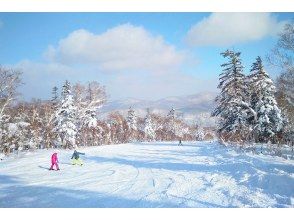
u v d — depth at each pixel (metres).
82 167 27.16
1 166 28.06
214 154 33.88
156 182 18.69
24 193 15.97
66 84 56.84
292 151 29.17
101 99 66.38
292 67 28.62
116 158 35.19
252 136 45.28
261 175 17.00
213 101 51.75
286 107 34.47
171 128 121.38
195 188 16.53
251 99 47.69
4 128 45.16
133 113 101.75
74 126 54.59
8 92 43.41
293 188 14.26
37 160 32.78
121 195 15.21
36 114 55.53
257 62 46.69
